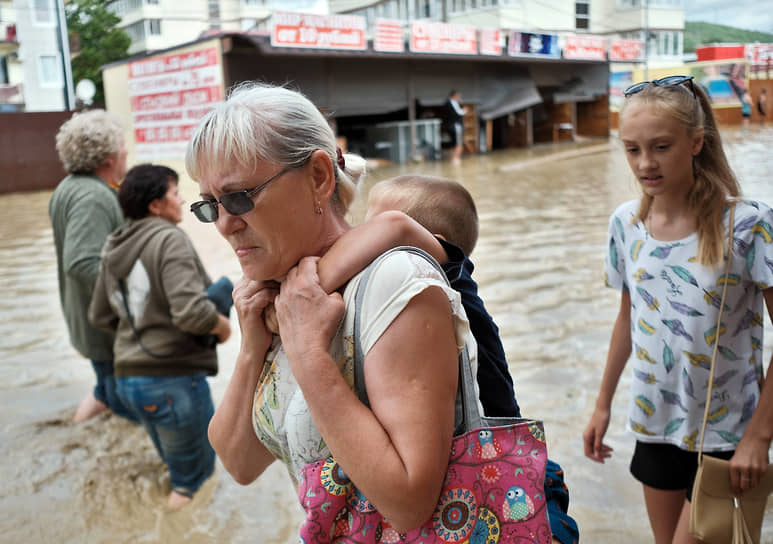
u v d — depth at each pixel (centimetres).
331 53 1877
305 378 118
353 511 123
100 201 358
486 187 1473
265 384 137
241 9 3281
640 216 217
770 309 197
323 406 116
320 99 1980
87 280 345
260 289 137
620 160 1886
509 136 2603
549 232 919
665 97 198
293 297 122
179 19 3247
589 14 2670
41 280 819
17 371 509
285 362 135
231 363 489
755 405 208
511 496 121
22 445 390
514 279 675
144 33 3234
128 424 414
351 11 2673
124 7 3206
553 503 150
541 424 125
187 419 328
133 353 325
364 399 122
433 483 113
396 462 111
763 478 191
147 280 319
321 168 127
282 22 1762
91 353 396
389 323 116
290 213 124
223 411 146
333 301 121
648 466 223
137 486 346
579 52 2539
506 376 149
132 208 326
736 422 206
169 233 321
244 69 1767
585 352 470
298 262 129
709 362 205
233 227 124
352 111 2059
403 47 2067
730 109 1172
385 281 119
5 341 582
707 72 1198
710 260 200
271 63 1841
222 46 1692
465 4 2841
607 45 2609
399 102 2172
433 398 114
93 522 315
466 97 2366
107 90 2006
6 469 364
